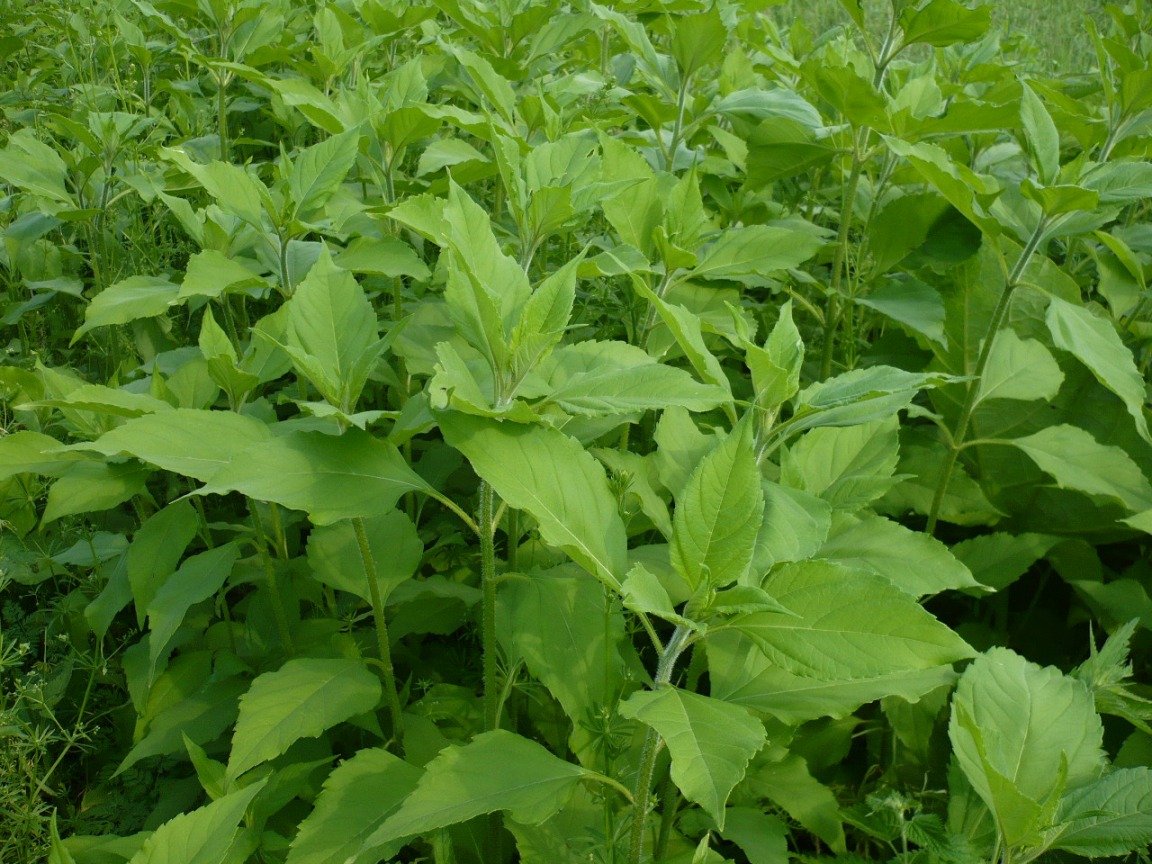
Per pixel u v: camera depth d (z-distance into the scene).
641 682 2.01
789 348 1.72
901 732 2.33
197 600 1.96
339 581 2.09
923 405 3.49
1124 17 4.41
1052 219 2.41
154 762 2.34
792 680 1.63
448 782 1.44
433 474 2.84
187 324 3.48
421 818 1.37
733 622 1.38
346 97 2.94
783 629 1.33
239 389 2.07
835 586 1.32
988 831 1.95
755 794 2.10
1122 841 1.56
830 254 3.60
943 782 2.51
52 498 2.05
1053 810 1.44
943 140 3.70
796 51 4.65
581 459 1.45
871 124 3.00
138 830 2.26
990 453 3.21
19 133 3.40
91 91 4.14
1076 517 3.07
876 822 1.98
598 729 1.77
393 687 2.08
